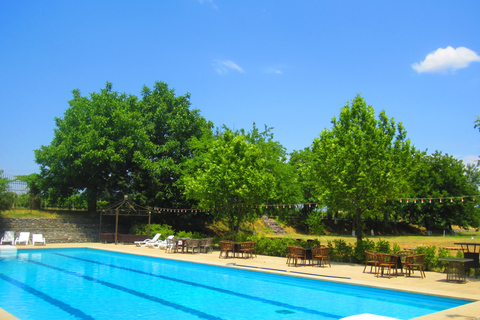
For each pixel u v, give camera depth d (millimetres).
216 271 16500
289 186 31703
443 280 12953
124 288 12641
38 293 11781
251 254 19625
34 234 26516
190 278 14672
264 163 26641
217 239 27547
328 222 56375
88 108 32531
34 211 30781
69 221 30391
